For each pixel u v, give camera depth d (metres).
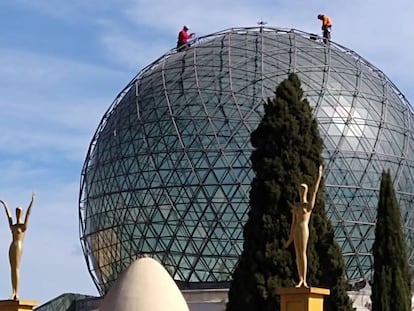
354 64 85.69
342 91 82.56
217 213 78.38
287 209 56.09
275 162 56.91
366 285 76.94
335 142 79.94
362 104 82.75
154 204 80.62
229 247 78.19
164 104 82.69
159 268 47.16
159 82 84.75
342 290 56.44
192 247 79.12
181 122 81.06
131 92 87.19
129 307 45.19
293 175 56.66
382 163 81.31
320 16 90.62
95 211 86.50
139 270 46.53
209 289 76.88
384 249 60.22
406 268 60.44
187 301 74.88
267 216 56.03
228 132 79.62
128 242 82.69
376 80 85.94
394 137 83.12
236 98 80.88
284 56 83.81
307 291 40.41
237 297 55.62
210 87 82.00
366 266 79.62
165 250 80.12
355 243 79.19
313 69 83.12
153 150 81.38
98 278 88.44
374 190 80.12
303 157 57.41
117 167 83.88
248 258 55.91
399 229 60.62
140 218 81.50
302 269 41.47
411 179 83.44
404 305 59.47
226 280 78.44
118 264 84.38
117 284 46.47
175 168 80.00
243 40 85.81
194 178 79.31
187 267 79.38
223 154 79.00
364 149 80.69
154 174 80.94
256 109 80.12
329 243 56.84
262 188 56.72
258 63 82.94
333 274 56.44
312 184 56.91
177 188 79.75
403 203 82.25
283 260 55.09
